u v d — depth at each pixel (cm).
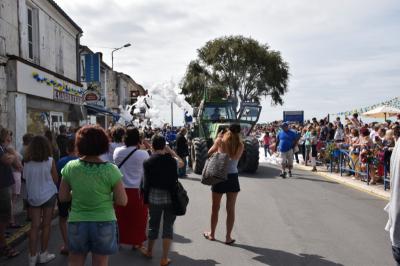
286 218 796
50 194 548
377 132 1363
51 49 1695
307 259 564
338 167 1506
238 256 578
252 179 1346
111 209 379
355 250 603
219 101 1669
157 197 546
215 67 4700
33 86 1393
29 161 540
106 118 3222
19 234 678
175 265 543
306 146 1744
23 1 1372
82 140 376
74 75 2077
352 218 800
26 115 1391
